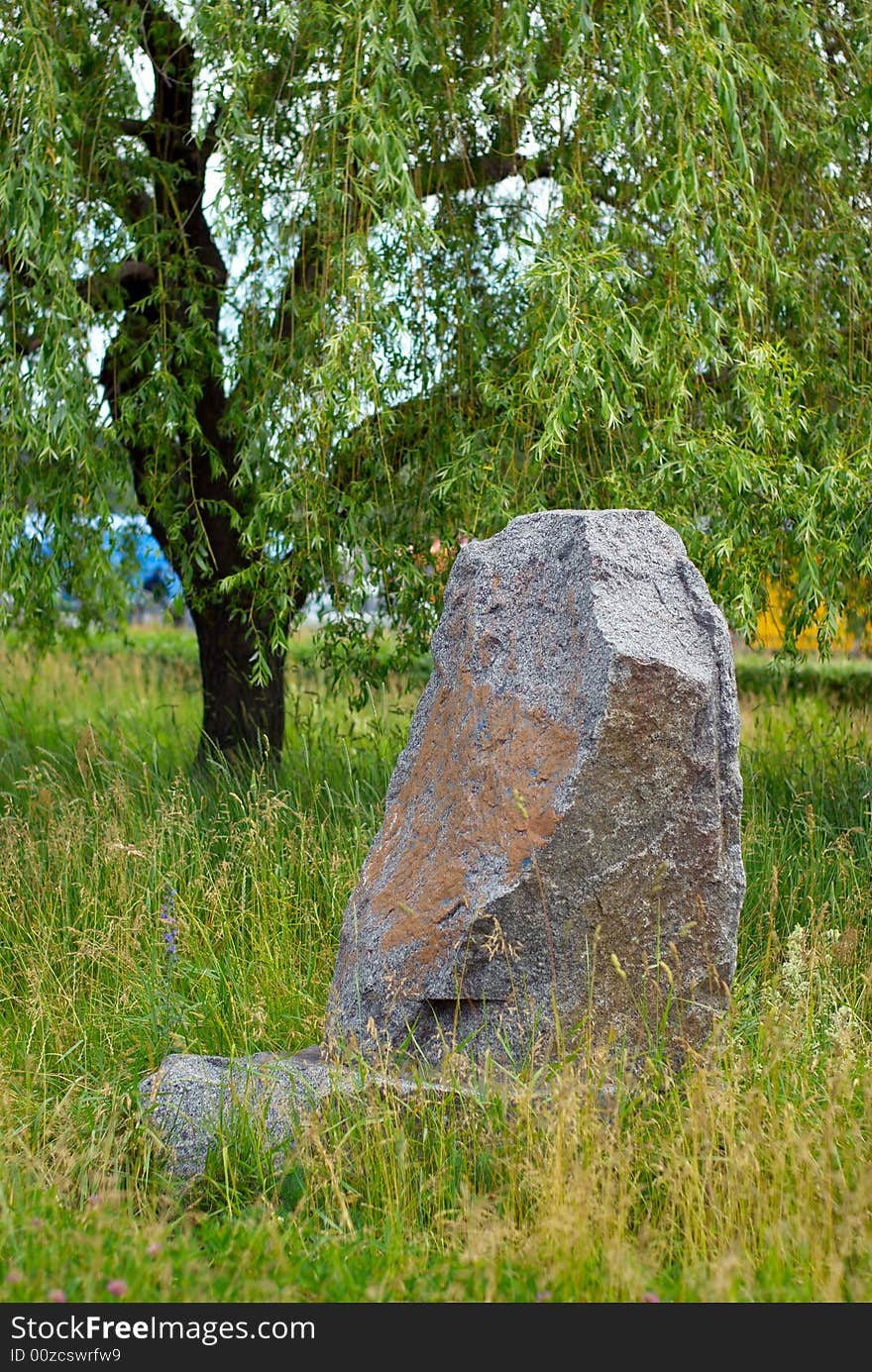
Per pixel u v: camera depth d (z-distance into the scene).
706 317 5.30
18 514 5.73
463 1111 3.33
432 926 3.51
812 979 4.00
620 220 5.50
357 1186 3.26
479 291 6.12
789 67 5.93
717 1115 3.15
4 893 5.11
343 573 5.99
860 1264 2.78
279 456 5.57
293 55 5.48
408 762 3.99
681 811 3.43
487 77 5.75
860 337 6.26
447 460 5.86
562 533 3.69
